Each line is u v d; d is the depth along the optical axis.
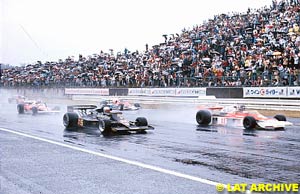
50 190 7.81
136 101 45.22
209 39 48.59
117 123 16.73
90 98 51.84
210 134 16.36
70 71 66.00
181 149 12.45
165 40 57.94
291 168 9.65
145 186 8.08
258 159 10.75
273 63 36.03
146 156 11.25
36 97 62.22
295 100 28.80
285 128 18.72
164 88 41.69
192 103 37.06
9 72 72.81
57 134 16.33
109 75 56.97
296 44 37.19
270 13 46.66
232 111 19.83
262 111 30.17
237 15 52.69
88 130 17.84
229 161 10.50
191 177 8.77
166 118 25.75
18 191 7.73
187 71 44.09
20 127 19.09
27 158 10.99
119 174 9.09
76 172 9.30
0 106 39.16
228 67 39.75
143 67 53.59
